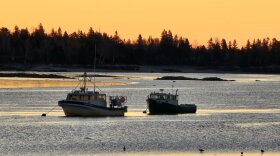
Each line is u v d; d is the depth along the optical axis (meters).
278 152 168.50
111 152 165.62
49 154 161.88
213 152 167.75
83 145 173.88
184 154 164.88
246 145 177.38
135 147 172.25
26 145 172.75
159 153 165.50
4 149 167.12
